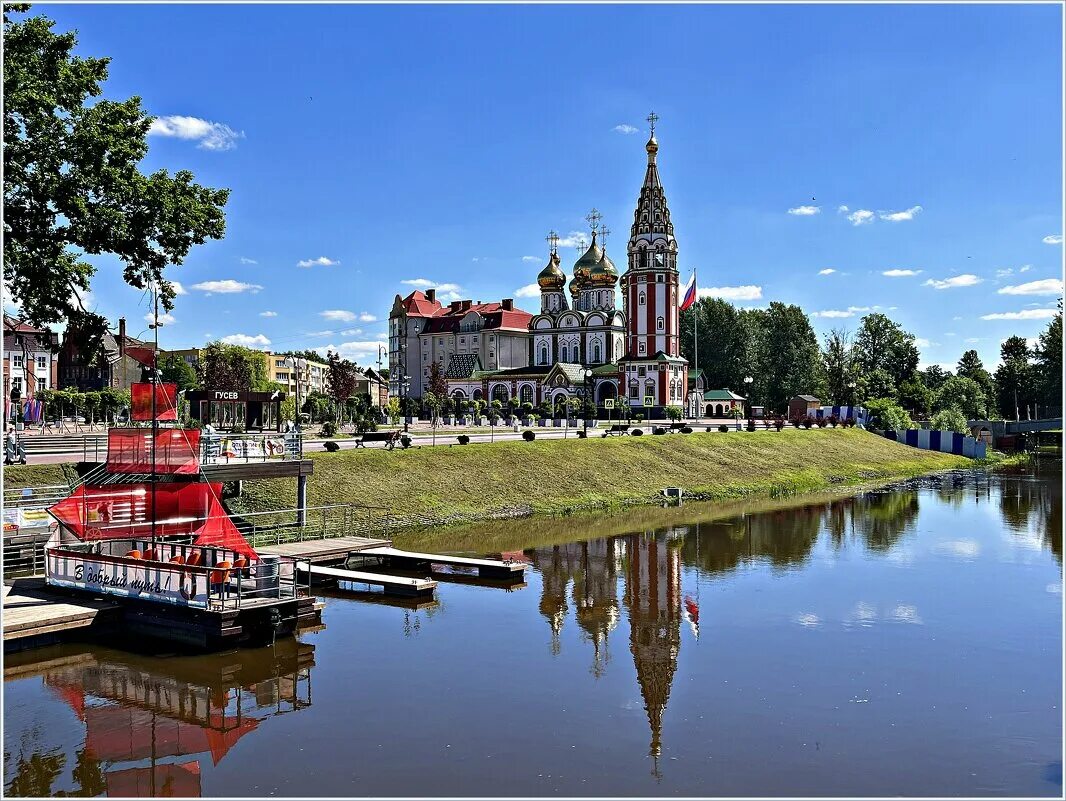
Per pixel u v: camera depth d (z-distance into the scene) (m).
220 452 33.09
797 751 16.56
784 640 23.88
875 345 173.62
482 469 50.09
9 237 26.12
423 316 160.12
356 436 61.88
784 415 137.50
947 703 19.11
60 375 101.12
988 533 42.31
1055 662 21.98
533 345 137.88
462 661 21.89
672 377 116.00
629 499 53.12
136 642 23.00
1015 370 150.50
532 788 14.96
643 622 25.66
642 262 116.25
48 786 15.11
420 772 15.57
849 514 49.44
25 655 21.72
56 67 27.28
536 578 31.69
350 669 21.19
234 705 18.75
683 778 15.38
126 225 27.72
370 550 32.78
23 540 28.17
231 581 23.44
